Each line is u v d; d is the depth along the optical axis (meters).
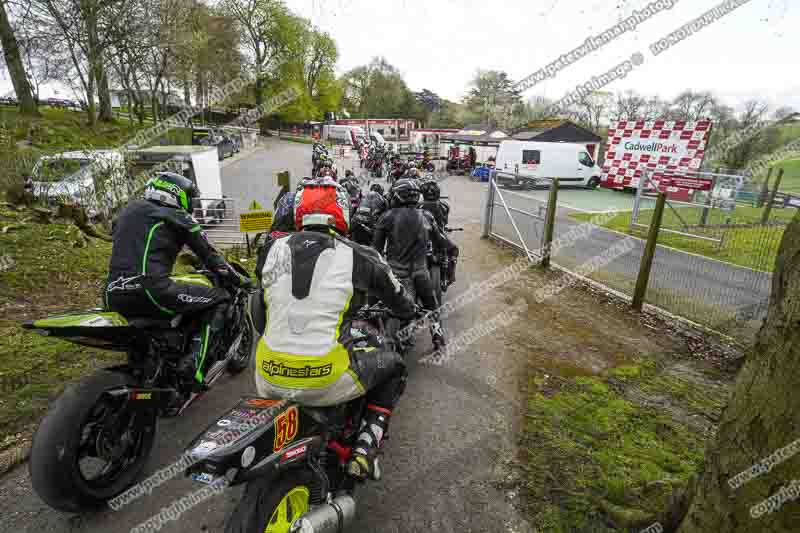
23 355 3.97
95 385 2.53
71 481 2.38
